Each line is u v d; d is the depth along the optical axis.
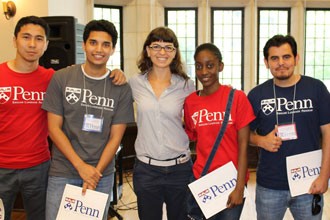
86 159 2.17
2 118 2.34
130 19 6.64
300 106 2.15
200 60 2.15
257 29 7.04
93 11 6.34
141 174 2.39
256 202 2.33
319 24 7.15
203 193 2.16
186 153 2.42
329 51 7.24
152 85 2.40
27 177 2.40
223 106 2.16
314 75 7.26
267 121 2.19
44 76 2.42
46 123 2.45
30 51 2.31
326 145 2.15
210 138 2.18
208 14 6.84
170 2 6.71
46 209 2.23
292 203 2.24
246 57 6.97
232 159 2.17
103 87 2.20
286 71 2.12
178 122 2.38
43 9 5.02
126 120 2.26
